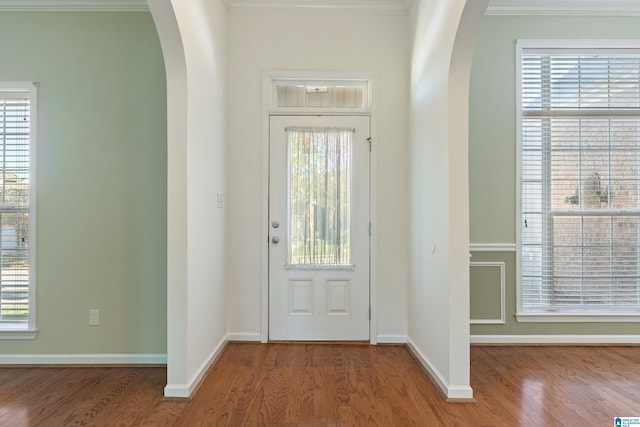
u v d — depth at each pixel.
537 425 2.00
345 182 3.27
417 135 2.95
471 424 2.01
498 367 2.76
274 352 3.03
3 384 2.51
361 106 3.30
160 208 2.86
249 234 3.25
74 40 2.87
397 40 3.24
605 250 3.25
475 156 3.25
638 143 3.24
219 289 2.99
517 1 3.15
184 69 2.27
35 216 2.85
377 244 3.24
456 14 2.15
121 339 2.85
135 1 2.83
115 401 2.26
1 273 2.89
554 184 3.26
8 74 2.86
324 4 3.20
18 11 2.86
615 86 3.25
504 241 3.25
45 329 2.84
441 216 2.42
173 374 2.28
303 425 1.99
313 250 3.27
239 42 3.23
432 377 2.54
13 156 2.90
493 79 3.25
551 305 3.26
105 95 2.87
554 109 3.25
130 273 2.86
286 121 3.26
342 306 3.26
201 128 2.56
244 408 2.16
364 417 2.07
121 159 2.87
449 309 2.28
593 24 3.23
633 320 3.24
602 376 2.61
